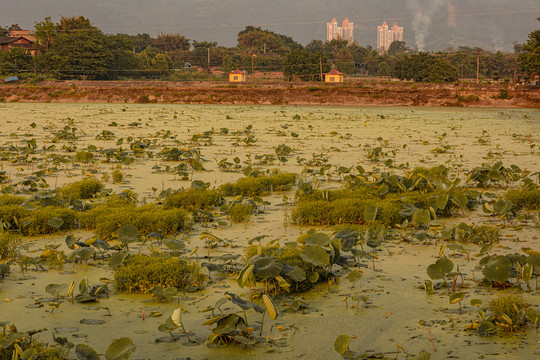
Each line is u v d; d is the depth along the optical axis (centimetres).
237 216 870
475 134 2320
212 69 11256
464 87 5447
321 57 8144
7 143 1766
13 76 6394
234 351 435
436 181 1109
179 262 596
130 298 550
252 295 545
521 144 1931
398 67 8744
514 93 5094
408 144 1920
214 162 1488
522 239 762
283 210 959
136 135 2155
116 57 8025
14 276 613
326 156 1602
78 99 5409
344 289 576
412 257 689
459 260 673
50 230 807
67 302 538
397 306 526
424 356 386
